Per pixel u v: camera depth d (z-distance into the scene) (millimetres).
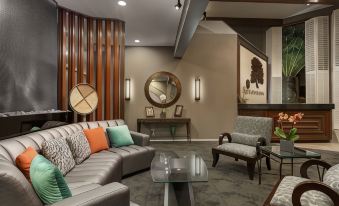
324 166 2033
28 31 2742
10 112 2389
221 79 6309
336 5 5852
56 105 3514
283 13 6559
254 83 6762
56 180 1303
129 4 3678
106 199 1282
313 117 5703
